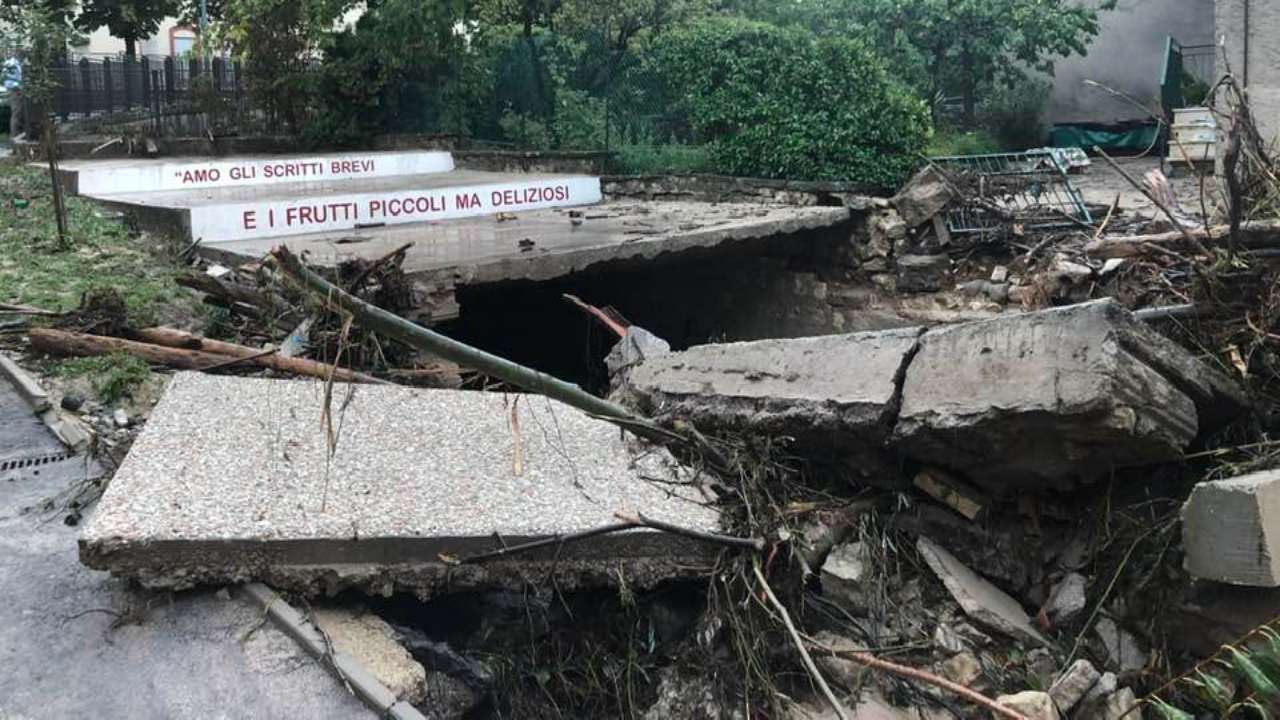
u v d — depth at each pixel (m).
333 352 6.57
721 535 4.34
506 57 17.00
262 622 3.65
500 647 4.21
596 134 16.00
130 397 6.02
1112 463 4.24
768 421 5.02
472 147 17.34
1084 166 14.23
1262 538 3.51
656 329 12.46
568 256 8.86
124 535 3.62
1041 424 4.00
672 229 10.40
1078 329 3.94
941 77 16.48
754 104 13.20
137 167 13.32
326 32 17.92
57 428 5.50
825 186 11.70
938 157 12.58
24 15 10.75
